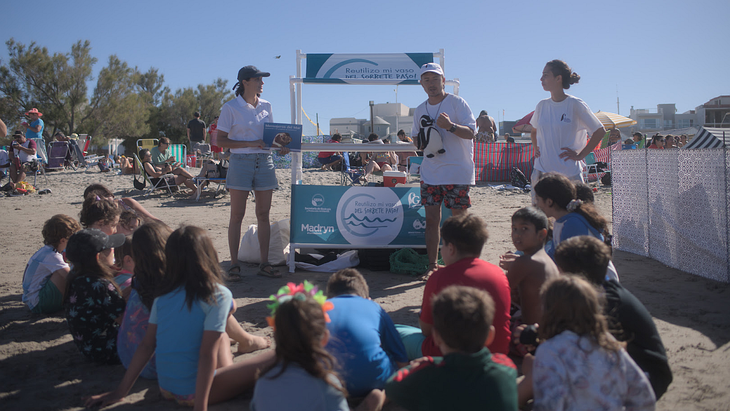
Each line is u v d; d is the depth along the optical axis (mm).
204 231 2711
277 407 2104
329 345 2553
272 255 5879
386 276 5449
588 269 2453
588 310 2062
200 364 2555
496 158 15789
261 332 3779
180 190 13648
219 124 5188
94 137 35469
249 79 5266
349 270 3115
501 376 2068
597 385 2025
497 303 2725
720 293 4516
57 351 3500
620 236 6699
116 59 36625
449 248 2939
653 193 5926
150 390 2953
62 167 19766
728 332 3611
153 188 12781
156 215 9812
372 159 15359
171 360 2639
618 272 5359
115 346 3258
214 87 47969
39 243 7332
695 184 5145
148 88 47938
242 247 6102
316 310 2137
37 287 4164
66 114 33344
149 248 2947
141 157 12758
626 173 6531
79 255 3244
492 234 7637
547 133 4805
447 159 4977
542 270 3014
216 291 2641
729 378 2945
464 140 4969
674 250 5551
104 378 3098
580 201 3422
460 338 2047
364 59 5953
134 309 3020
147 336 2729
